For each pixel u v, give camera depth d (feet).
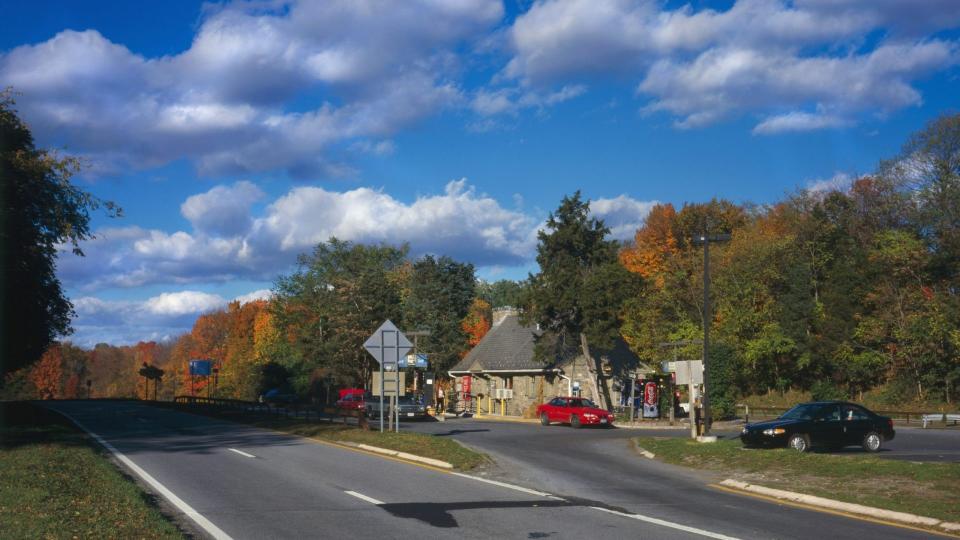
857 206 194.18
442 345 252.21
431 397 177.17
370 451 76.33
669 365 97.96
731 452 67.87
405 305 255.91
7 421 104.01
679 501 46.96
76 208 107.96
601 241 156.66
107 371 490.08
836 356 166.81
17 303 112.88
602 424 130.62
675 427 127.85
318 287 264.11
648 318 163.32
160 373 246.88
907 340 155.43
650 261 234.38
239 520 39.01
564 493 49.85
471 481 55.26
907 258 160.04
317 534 35.63
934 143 168.45
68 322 132.26
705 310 85.97
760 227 212.02
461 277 309.83
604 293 147.74
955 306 148.46
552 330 158.30
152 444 82.99
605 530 37.04
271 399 226.99
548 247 156.97
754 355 169.48
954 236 161.58
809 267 181.47
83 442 79.05
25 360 134.41
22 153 99.91
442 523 38.58
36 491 42.16
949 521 38.81
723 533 36.55
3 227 99.71
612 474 61.00
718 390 142.82
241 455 71.61
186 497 46.42
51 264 119.75
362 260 242.78
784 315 174.09
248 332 334.44
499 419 158.40
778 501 47.19
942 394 152.56
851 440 76.38
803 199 209.67
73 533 32.24
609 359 167.32
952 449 80.43
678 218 234.58
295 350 262.88
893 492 47.09
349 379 218.79
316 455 72.18
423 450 71.10
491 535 35.63
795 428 75.20
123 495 42.88
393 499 46.32
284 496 47.11
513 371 172.14
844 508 43.68
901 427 124.47
